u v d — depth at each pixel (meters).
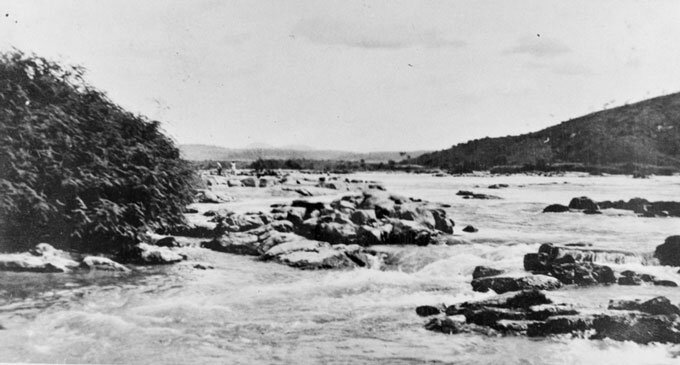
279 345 11.62
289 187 45.97
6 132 17.34
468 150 100.00
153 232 23.33
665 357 11.12
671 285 15.88
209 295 15.08
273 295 15.27
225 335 12.17
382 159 109.44
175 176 23.17
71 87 20.06
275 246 20.36
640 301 13.08
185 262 18.91
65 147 18.61
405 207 25.81
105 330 12.18
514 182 63.44
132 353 11.06
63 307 13.45
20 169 17.31
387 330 12.56
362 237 22.27
